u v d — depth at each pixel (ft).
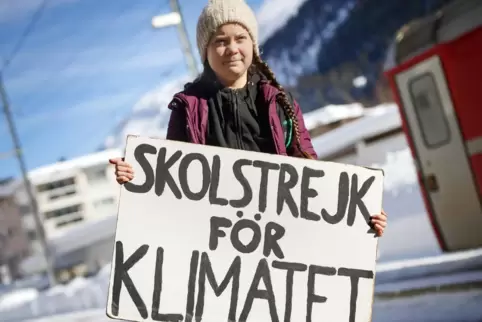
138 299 12.39
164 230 12.62
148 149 12.76
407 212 66.95
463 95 38.91
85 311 71.51
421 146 42.65
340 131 108.17
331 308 12.71
